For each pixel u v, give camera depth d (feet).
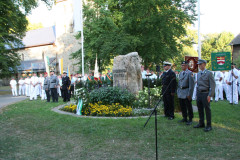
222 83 44.62
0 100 54.44
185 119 23.39
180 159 13.87
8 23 73.36
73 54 100.27
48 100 45.93
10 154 15.43
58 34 136.87
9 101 50.88
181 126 21.52
